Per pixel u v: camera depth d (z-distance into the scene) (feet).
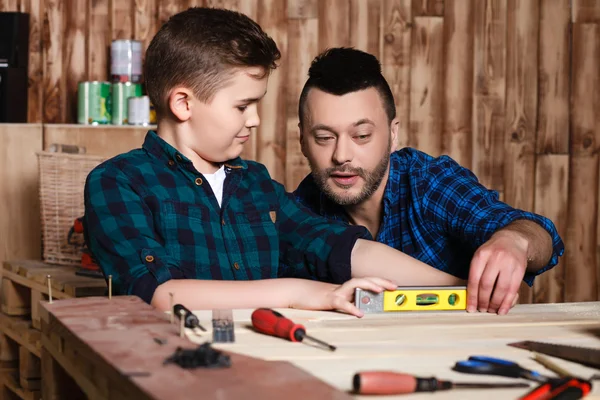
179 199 6.25
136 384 3.07
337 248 6.17
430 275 5.92
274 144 13.51
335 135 6.84
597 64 14.33
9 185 11.93
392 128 7.57
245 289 5.20
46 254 10.52
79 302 4.62
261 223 6.61
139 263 5.63
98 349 3.55
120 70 12.53
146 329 3.96
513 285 5.01
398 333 4.33
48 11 12.81
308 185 7.93
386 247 6.14
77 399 4.43
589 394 3.25
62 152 11.25
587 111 14.35
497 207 6.94
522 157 14.25
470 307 5.04
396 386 3.22
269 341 4.09
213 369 3.27
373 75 6.93
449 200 7.30
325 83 6.77
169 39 6.27
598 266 14.42
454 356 3.86
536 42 14.20
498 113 14.15
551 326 4.59
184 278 6.01
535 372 3.50
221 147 6.36
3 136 11.87
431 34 13.92
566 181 14.34
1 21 12.19
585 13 14.30
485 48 14.07
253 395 2.93
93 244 5.92
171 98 6.29
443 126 14.01
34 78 12.80
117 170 6.15
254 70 6.23
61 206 10.41
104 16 13.03
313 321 4.65
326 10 13.57
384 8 13.76
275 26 13.43
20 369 9.80
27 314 10.59
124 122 12.50
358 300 4.92
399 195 7.62
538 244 5.87
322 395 2.95
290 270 6.59
